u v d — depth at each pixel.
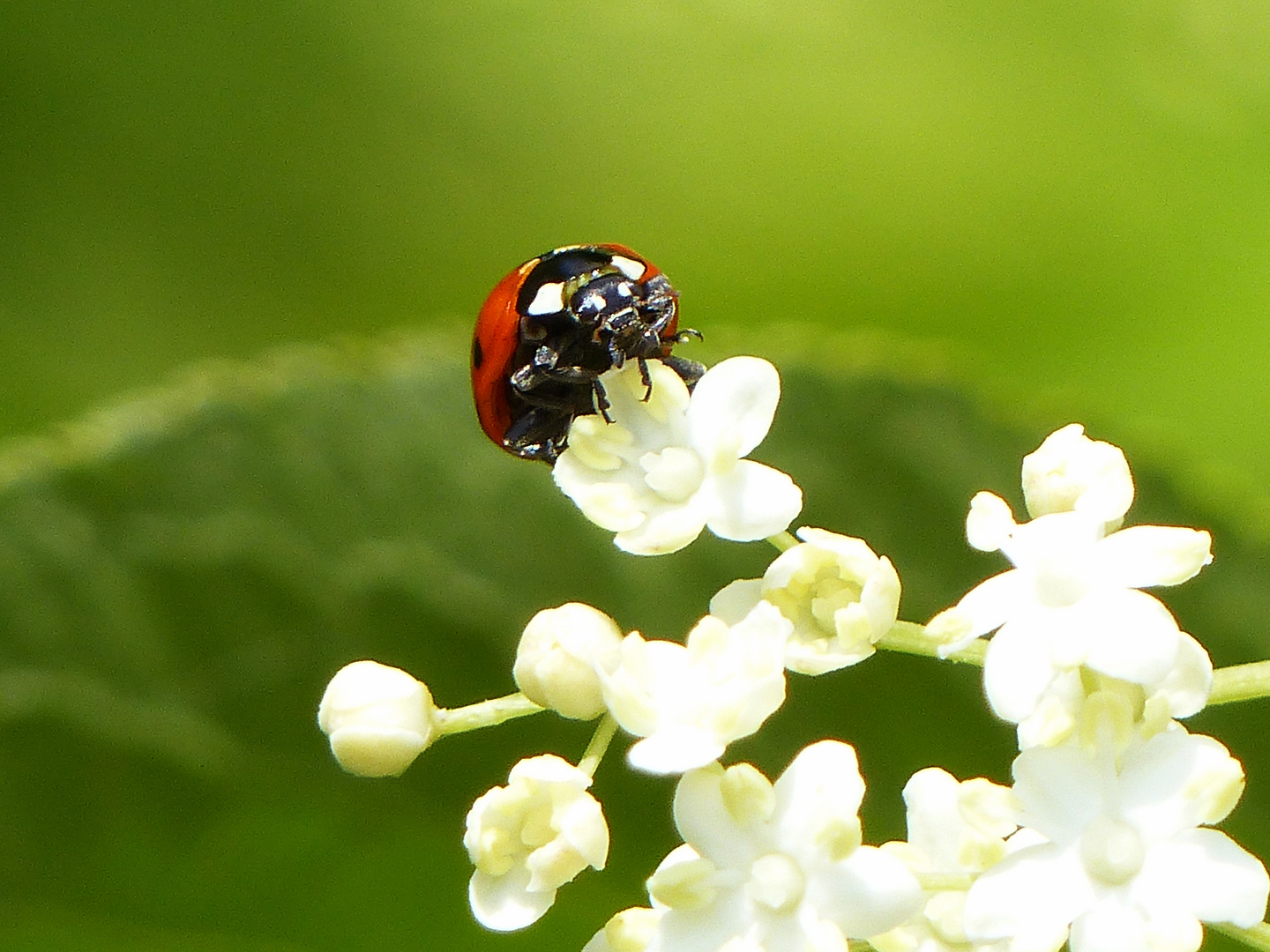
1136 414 0.17
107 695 0.16
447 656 0.16
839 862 0.14
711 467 0.14
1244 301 0.18
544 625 0.14
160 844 0.16
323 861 0.16
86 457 0.16
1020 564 0.14
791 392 0.16
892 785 0.16
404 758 0.14
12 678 0.16
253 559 0.16
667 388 0.14
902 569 0.16
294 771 0.16
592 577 0.16
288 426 0.16
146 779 0.16
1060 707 0.14
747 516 0.14
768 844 0.14
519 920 0.14
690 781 0.14
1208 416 0.17
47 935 0.16
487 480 0.16
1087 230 0.18
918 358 0.16
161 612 0.16
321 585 0.16
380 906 0.16
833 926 0.13
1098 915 0.13
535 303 0.15
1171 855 0.13
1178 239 0.18
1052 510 0.14
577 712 0.14
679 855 0.14
